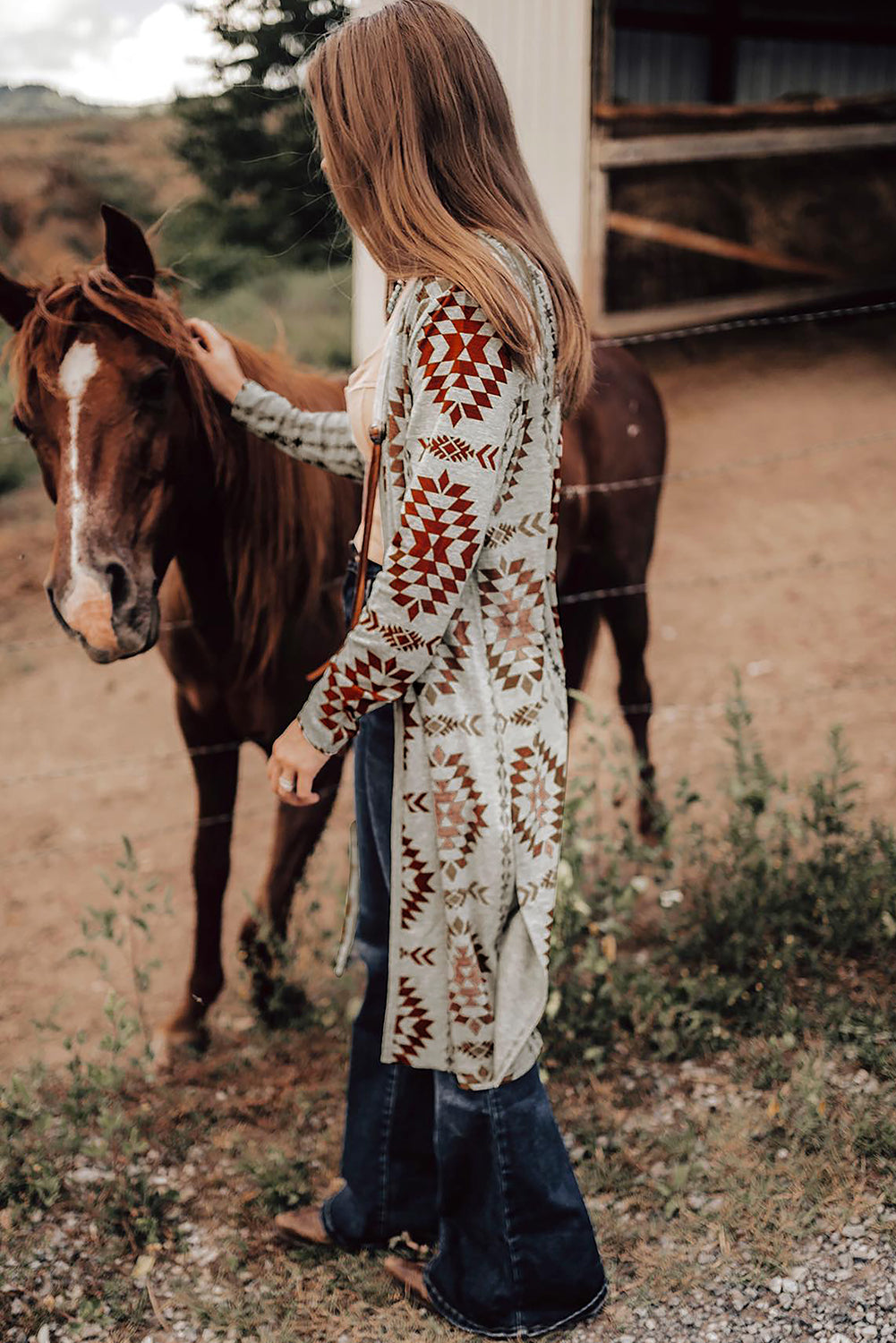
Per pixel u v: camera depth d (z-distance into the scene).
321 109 1.29
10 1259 1.74
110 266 1.78
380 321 5.61
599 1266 1.55
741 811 2.64
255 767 3.94
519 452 1.27
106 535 1.73
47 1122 1.96
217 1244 1.81
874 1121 1.86
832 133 8.41
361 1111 1.62
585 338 1.32
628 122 7.74
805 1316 1.55
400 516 1.22
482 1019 1.38
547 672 1.41
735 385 7.57
